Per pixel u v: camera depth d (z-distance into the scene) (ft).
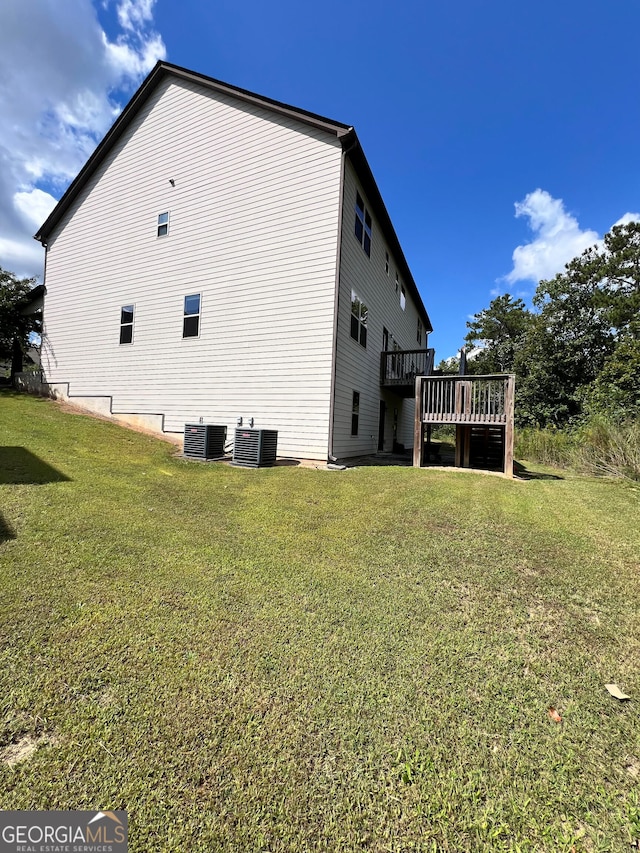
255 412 30.27
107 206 38.99
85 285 40.27
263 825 4.20
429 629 8.03
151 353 35.24
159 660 6.68
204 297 32.76
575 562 11.61
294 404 28.91
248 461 26.02
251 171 31.12
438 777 4.83
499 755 5.18
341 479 22.38
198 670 6.48
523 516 15.92
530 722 5.75
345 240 29.71
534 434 43.83
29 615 7.73
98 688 5.99
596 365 58.44
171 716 5.52
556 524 15.02
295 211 29.32
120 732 5.23
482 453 35.27
